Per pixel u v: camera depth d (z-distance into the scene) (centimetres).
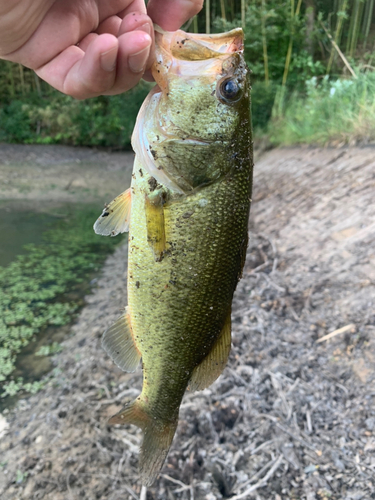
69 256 103
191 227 23
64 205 145
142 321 25
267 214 90
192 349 25
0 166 191
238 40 23
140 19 19
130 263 24
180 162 22
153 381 26
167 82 22
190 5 23
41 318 75
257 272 68
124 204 25
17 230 120
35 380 59
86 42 23
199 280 23
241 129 23
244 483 37
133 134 24
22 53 22
